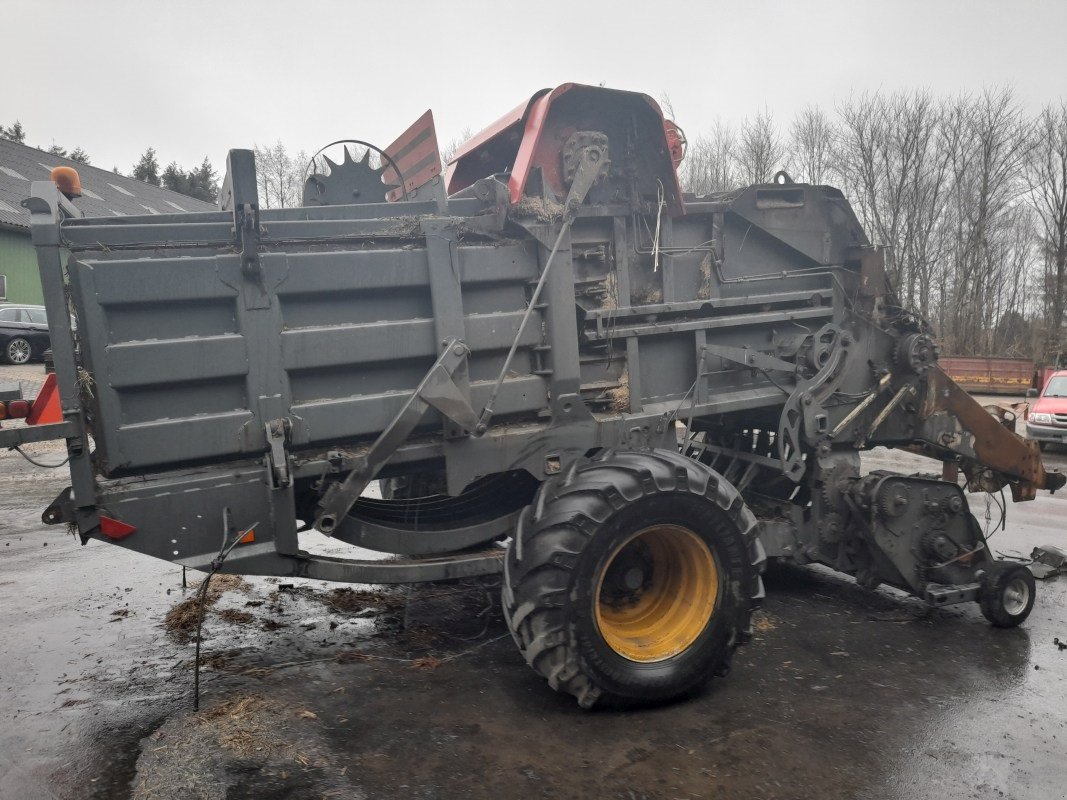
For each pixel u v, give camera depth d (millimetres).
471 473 3756
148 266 3158
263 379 3355
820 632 4375
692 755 2986
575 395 3980
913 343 4801
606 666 3230
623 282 4266
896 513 4359
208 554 3297
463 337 3701
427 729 3172
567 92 3951
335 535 3705
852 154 33188
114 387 3133
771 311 4711
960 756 3002
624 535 3264
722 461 5590
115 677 3729
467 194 4117
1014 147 32938
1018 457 5312
